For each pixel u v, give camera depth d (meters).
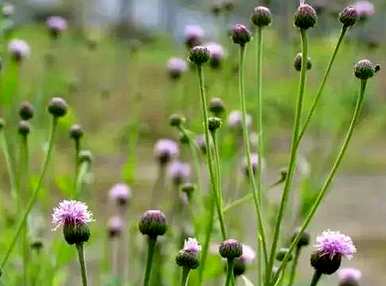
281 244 1.11
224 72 1.32
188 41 1.23
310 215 0.79
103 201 1.90
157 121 2.84
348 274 1.07
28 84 1.97
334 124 1.55
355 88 1.55
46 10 4.69
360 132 1.99
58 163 1.98
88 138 2.53
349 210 2.14
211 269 1.02
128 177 1.25
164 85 3.31
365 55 2.02
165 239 1.16
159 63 3.71
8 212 1.23
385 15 2.07
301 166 1.32
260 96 0.84
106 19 4.87
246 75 2.39
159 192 1.73
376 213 2.13
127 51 3.34
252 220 1.52
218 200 0.83
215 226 1.03
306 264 1.54
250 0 1.75
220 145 1.14
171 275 1.15
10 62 1.32
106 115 2.91
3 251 1.11
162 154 1.24
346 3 1.42
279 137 2.47
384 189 2.36
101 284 1.23
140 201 1.88
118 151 2.57
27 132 1.04
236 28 0.84
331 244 0.78
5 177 1.62
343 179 2.44
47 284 1.09
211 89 1.28
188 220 1.26
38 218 1.21
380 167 2.53
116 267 1.25
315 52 1.65
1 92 1.27
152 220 0.79
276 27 1.79
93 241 1.27
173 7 4.68
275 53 1.78
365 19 1.40
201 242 1.02
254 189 0.81
